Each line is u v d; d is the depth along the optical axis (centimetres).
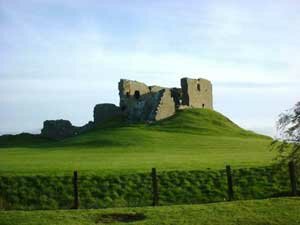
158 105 13638
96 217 3181
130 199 4416
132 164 5666
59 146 9831
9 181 4719
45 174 4891
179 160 6138
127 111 14850
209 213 3141
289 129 3691
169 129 12006
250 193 4466
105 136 10519
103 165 5591
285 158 3922
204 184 4678
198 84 15688
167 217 3084
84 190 4547
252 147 8719
